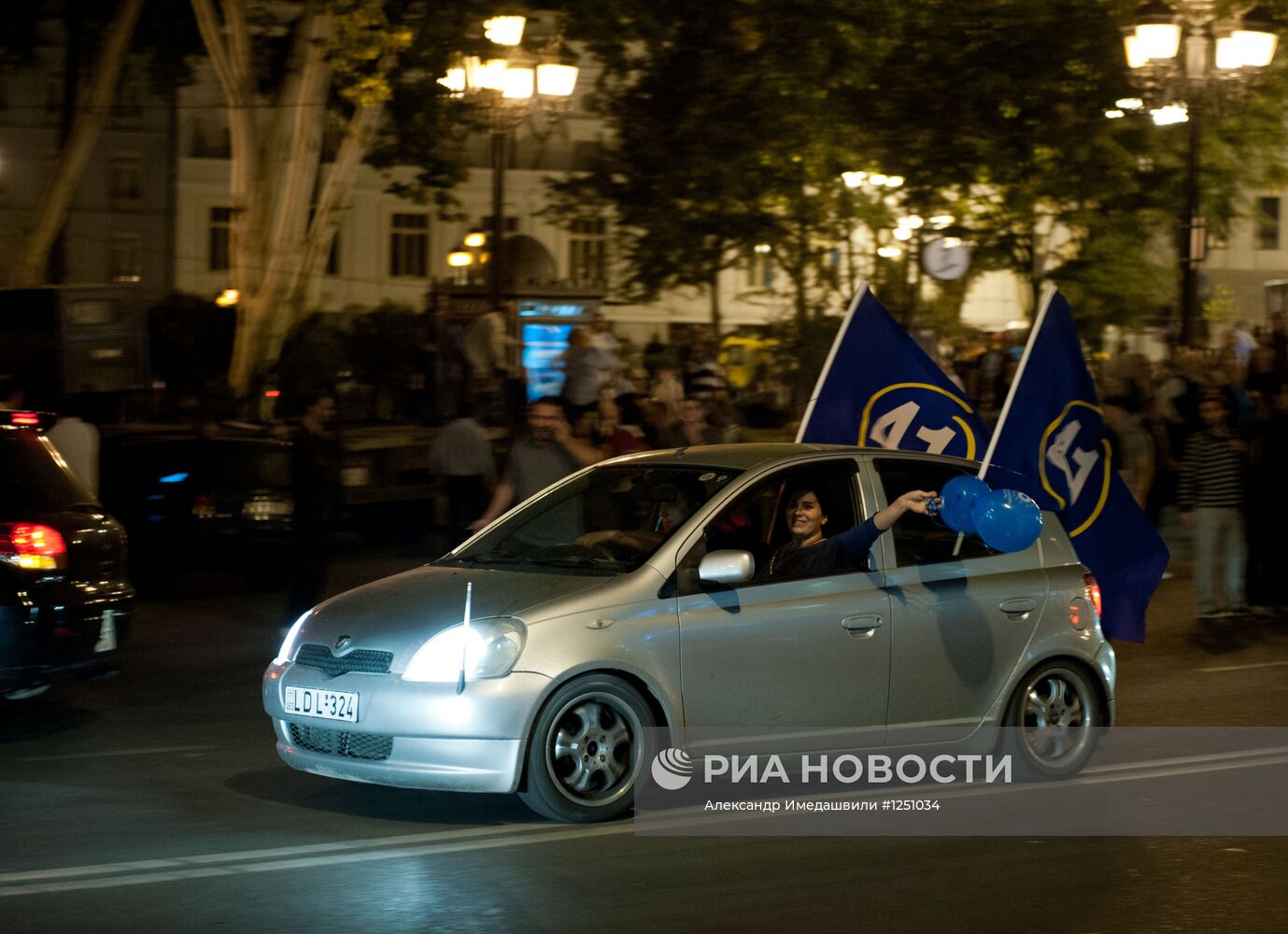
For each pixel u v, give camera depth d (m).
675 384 25.33
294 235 35.25
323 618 9.02
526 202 58.84
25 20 40.34
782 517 9.84
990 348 31.33
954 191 33.91
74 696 12.73
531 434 13.34
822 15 28.08
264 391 33.91
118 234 58.25
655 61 30.73
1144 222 37.28
